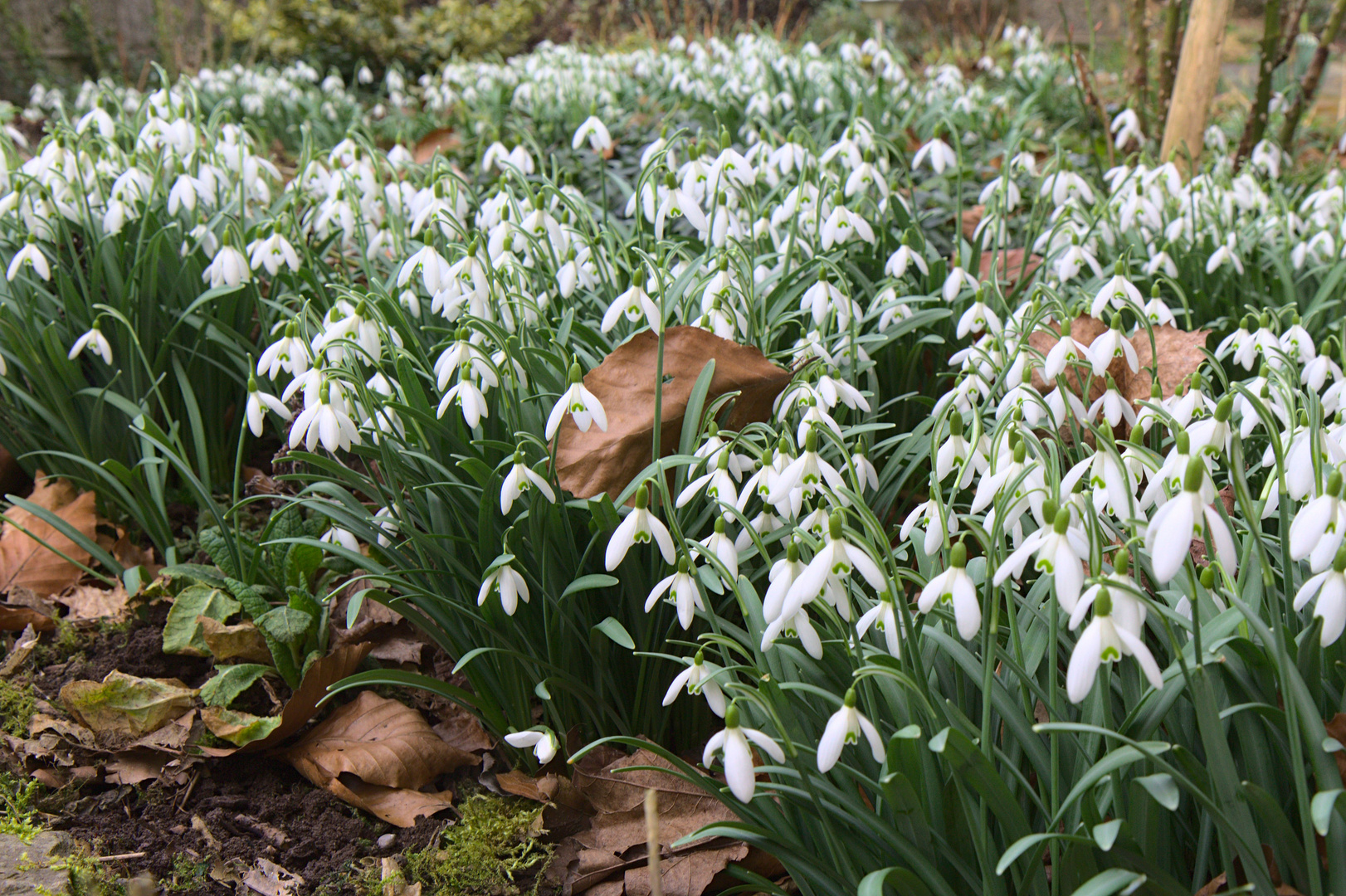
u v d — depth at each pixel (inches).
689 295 91.7
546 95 259.4
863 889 48.6
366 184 121.0
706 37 411.8
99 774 81.8
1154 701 52.2
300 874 74.6
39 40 349.7
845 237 108.4
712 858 71.6
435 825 78.5
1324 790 48.2
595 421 70.3
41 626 98.3
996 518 53.9
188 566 95.3
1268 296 129.9
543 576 73.8
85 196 117.3
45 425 114.0
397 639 94.0
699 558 76.2
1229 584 53.9
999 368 83.0
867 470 71.3
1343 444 60.1
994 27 476.7
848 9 535.5
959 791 52.7
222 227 118.6
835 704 58.2
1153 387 69.7
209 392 117.1
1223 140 202.1
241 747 81.1
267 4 406.3
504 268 89.9
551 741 68.7
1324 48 196.2
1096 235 123.9
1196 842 57.9
